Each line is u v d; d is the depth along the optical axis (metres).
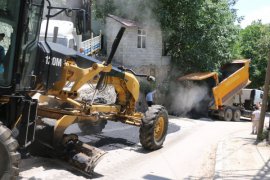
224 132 17.39
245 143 12.98
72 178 7.51
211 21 28.69
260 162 9.72
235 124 22.53
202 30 28.39
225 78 27.78
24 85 6.91
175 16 28.11
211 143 13.38
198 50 28.48
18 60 6.41
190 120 22.80
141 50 27.92
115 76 10.47
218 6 28.38
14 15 6.28
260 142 13.22
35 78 7.38
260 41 35.94
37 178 7.26
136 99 11.16
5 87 6.39
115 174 8.18
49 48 8.19
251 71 43.28
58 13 7.38
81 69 8.86
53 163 8.37
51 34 16.08
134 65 27.47
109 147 10.63
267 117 29.16
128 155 10.06
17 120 6.66
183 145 12.44
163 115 11.06
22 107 6.66
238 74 27.00
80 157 7.86
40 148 8.23
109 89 11.59
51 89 8.30
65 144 8.12
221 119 26.42
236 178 8.05
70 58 8.80
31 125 6.81
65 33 16.58
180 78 26.81
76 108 8.83
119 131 13.01
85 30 7.18
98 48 25.94
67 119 8.29
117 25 27.30
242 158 10.20
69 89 8.88
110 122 14.52
